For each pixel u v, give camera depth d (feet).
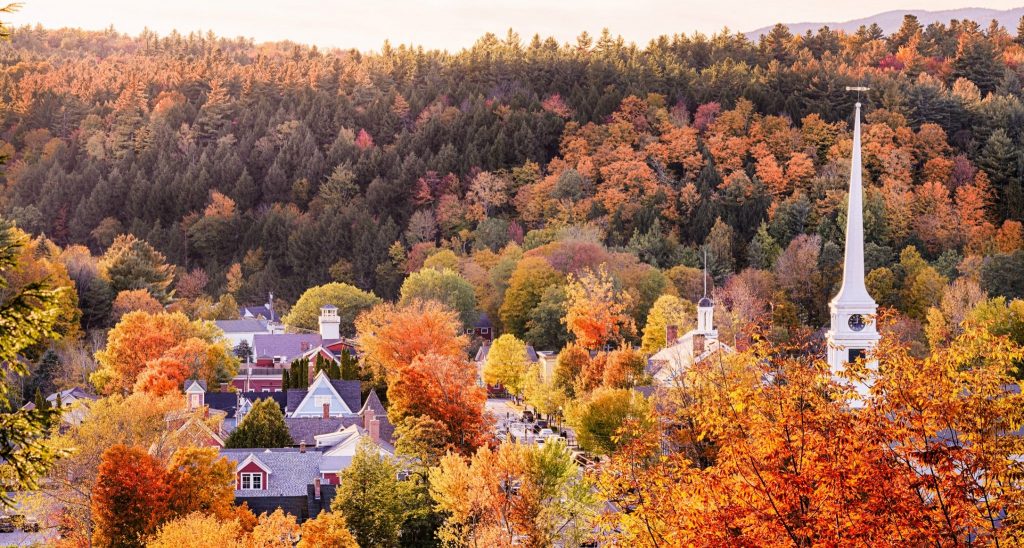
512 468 344.08
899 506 148.36
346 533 330.34
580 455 484.74
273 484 420.77
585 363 600.39
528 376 637.71
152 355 640.17
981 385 153.69
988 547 148.25
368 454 384.06
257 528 333.83
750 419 168.45
